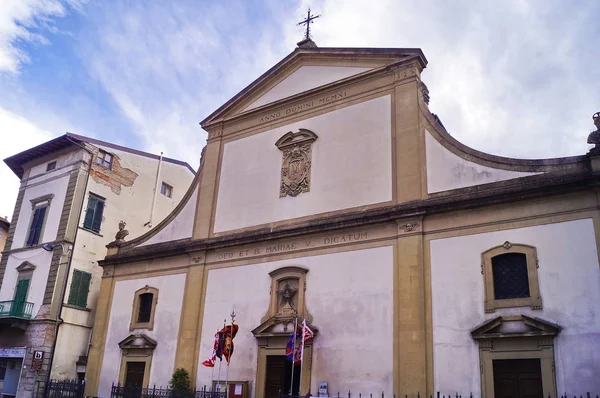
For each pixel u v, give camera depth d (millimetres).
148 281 22594
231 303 19578
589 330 12867
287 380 17484
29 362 24531
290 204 19547
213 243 20766
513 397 13438
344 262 17344
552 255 13898
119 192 29328
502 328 13969
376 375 15492
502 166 15539
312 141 19844
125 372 21562
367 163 18172
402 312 15570
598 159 13844
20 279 27250
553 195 14297
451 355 14469
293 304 18094
